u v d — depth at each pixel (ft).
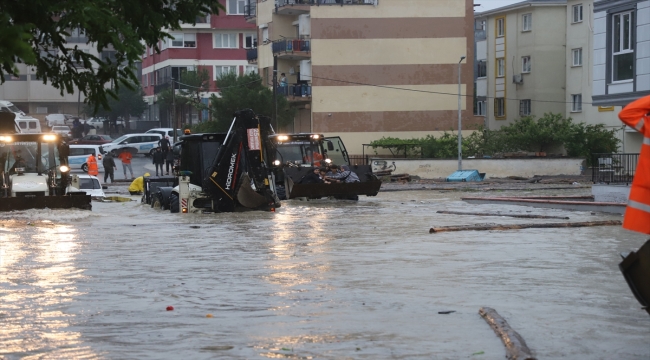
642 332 26.73
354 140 183.01
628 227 23.52
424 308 30.94
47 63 21.34
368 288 35.65
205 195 80.23
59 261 45.78
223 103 169.58
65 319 29.55
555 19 196.34
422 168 155.22
